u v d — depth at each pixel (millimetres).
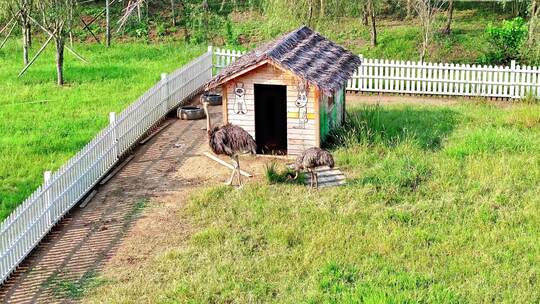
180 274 14484
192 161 20078
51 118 23703
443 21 33719
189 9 36312
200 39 33969
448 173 18594
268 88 20812
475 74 26078
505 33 29828
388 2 35500
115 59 31219
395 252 15125
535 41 28094
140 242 15828
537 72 25297
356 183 18172
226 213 16844
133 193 18172
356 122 22188
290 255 15070
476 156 19625
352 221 16375
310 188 17984
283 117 20891
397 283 13977
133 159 20312
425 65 26297
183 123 23281
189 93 25641
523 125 22391
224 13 36250
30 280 14500
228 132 18016
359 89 27031
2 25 35062
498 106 25125
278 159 20047
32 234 15477
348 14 32969
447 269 14500
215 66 27812
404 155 19719
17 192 18094
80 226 16609
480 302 13445
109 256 15312
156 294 13820
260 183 18359
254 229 16078
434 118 23109
